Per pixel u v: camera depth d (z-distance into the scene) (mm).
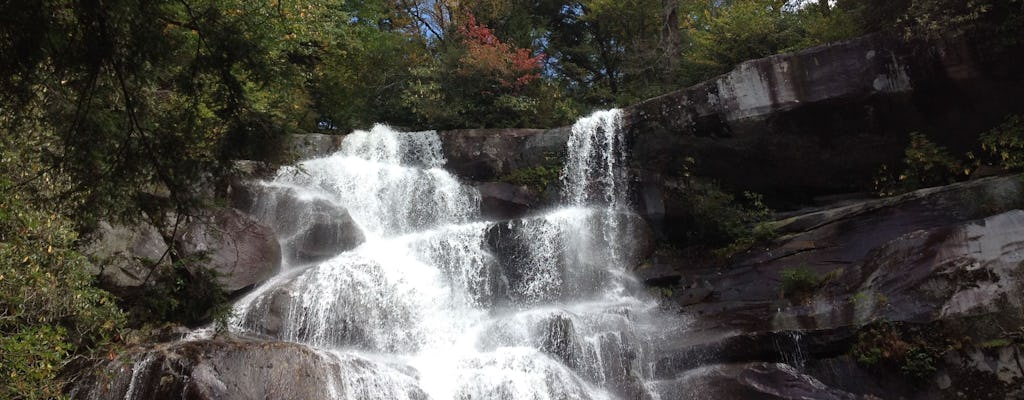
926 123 13453
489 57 19688
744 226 14367
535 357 10945
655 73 22172
